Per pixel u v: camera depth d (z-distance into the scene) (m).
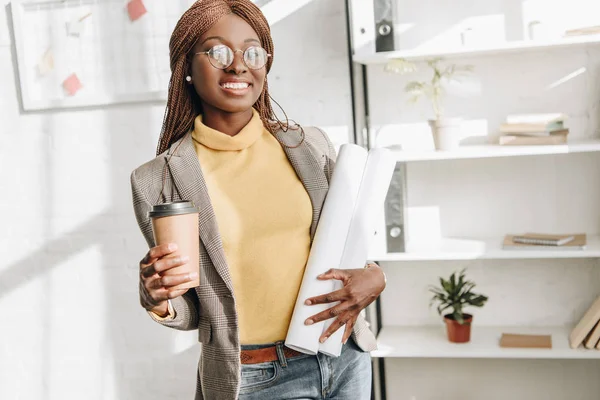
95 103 3.00
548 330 2.79
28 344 3.21
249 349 1.45
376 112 2.86
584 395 2.86
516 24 2.70
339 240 1.46
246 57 1.44
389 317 2.97
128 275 3.10
